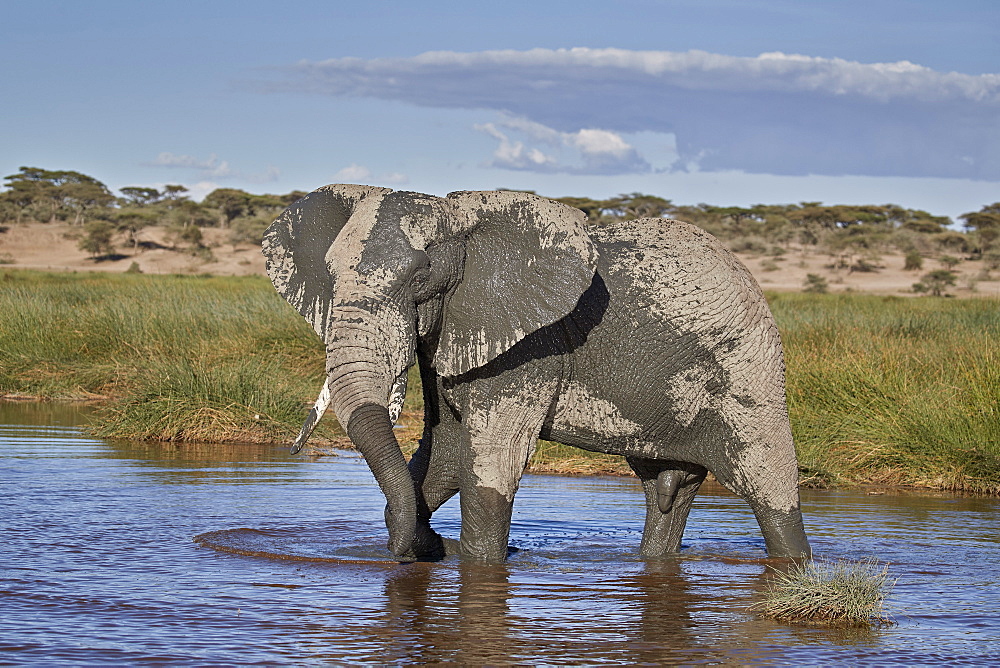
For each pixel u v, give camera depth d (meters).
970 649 7.29
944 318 33.53
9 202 150.25
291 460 16.22
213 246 131.12
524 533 11.41
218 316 27.62
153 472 14.46
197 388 19.14
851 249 118.25
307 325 26.00
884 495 14.66
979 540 11.27
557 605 8.23
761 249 126.00
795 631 7.68
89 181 170.12
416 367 23.09
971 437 15.93
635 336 9.84
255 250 129.50
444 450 10.30
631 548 10.76
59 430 18.94
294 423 19.25
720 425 10.08
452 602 8.22
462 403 9.70
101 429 18.38
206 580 8.69
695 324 9.86
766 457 10.11
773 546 10.29
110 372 24.81
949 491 15.16
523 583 8.95
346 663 6.66
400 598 8.30
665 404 9.95
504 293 9.19
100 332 27.11
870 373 18.78
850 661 6.96
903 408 17.16
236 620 7.54
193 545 10.01
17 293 34.06
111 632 7.18
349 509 12.15
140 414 18.50
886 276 109.88
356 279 8.67
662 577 9.37
